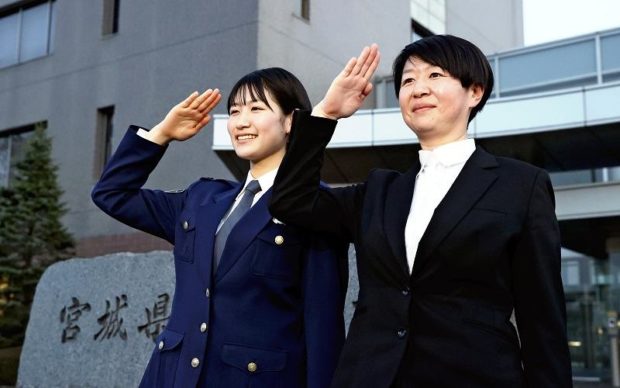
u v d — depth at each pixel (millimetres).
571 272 12375
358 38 14430
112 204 2457
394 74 2213
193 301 2232
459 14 18141
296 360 2197
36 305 7207
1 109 15969
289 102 2412
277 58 12406
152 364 2270
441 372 1762
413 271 1862
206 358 2143
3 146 15961
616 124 9625
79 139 14469
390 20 15531
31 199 12586
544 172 1946
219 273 2225
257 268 2207
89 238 13750
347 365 1902
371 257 1965
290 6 12844
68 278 6980
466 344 1761
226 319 2168
